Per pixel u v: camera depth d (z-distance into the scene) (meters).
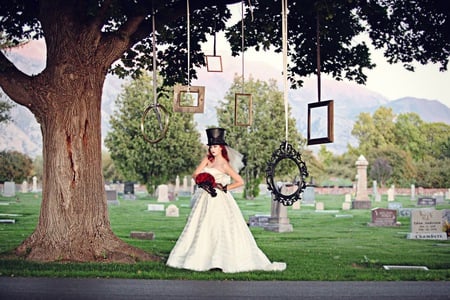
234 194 68.88
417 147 107.12
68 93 13.59
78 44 13.68
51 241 13.41
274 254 16.84
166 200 49.81
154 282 10.60
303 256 16.42
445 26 17.78
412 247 19.83
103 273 11.32
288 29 17.80
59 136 13.61
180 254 12.34
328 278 11.45
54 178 13.59
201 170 12.59
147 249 17.44
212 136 12.69
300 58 18.52
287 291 9.90
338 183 96.38
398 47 18.56
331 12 14.21
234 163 12.70
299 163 12.80
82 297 9.06
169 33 15.13
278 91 59.94
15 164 90.19
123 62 18.09
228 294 9.50
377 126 108.88
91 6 13.40
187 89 13.27
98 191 13.84
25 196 57.03
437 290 10.22
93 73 13.85
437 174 95.19
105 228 13.80
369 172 96.19
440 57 18.41
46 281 10.53
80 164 13.64
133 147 57.31
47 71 13.71
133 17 14.08
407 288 10.42
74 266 12.32
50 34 13.75
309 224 30.06
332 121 13.47
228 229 12.15
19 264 12.42
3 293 9.28
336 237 23.36
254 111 59.16
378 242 21.52
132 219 31.66
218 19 17.70
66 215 13.50
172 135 57.84
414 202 55.59
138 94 57.22
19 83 13.57
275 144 58.59
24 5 15.58
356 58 18.53
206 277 11.16
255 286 10.36
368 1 17.42
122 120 57.41
